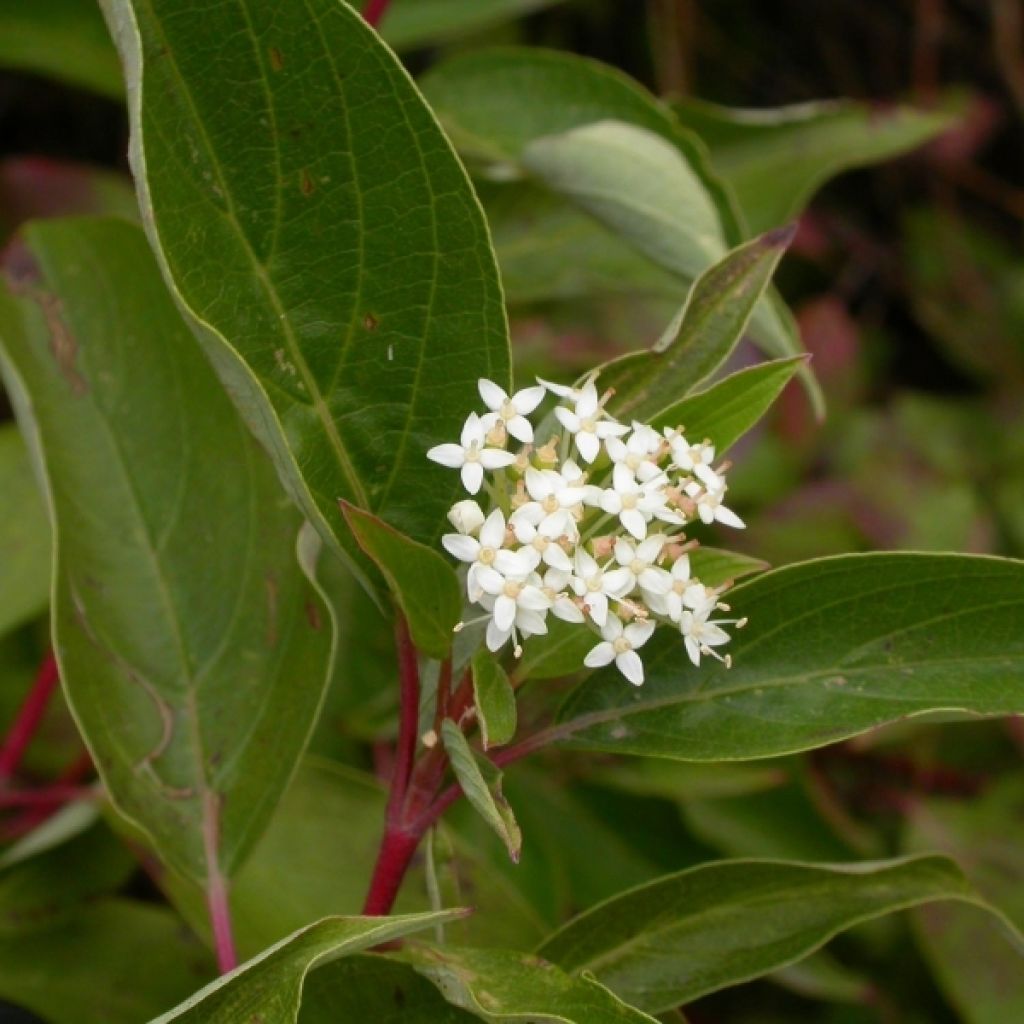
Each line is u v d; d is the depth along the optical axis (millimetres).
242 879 578
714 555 510
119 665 554
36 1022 572
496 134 656
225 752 553
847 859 664
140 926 589
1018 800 708
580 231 668
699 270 579
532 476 494
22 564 615
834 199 1034
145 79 486
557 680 521
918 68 1021
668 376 516
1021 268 1006
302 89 490
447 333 507
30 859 590
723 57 1028
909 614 507
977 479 831
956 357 978
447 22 698
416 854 580
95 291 581
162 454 570
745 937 531
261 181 496
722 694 512
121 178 697
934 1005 664
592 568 492
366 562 509
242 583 562
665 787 647
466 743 490
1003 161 1095
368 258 501
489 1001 494
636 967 531
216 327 499
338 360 507
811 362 845
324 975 519
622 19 966
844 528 756
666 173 581
